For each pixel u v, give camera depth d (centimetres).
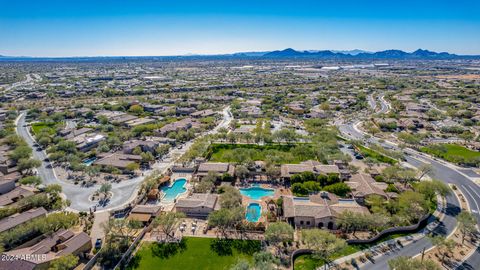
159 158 16488
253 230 9856
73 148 16550
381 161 15950
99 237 9312
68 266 7588
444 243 8656
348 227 9706
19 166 13900
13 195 11312
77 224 10025
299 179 12975
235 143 19062
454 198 12106
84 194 12212
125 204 11419
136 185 13112
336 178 12769
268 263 7506
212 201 10969
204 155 16500
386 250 8906
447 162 16062
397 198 11550
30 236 9088
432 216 10769
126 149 16550
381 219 9506
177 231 9800
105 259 8381
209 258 8550
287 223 9550
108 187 11975
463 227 9419
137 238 9225
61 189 11906
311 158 16088
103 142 17988
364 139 19862
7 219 9569
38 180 12512
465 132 19962
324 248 8512
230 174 13538
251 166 14700
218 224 9662
